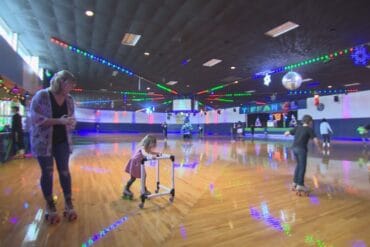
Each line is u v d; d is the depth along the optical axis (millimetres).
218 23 5469
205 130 27562
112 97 18391
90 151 9016
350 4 4551
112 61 8664
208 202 3166
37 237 2150
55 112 2496
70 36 6469
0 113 7176
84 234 2225
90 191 3609
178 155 7887
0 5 5027
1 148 5723
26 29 6246
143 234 2248
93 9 5004
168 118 29703
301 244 2080
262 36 6133
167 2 4664
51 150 2451
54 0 4750
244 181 4305
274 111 20141
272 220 2584
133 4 4770
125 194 3322
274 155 7859
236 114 23922
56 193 3420
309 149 9562
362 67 9062
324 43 6559
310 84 12523
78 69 10148
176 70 9648
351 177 4516
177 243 2092
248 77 10773
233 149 9812
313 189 3744
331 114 16281
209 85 12820
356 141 14250
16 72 6773
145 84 12898
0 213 2682
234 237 2209
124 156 7590
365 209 2898
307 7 4707
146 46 7039
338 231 2320
